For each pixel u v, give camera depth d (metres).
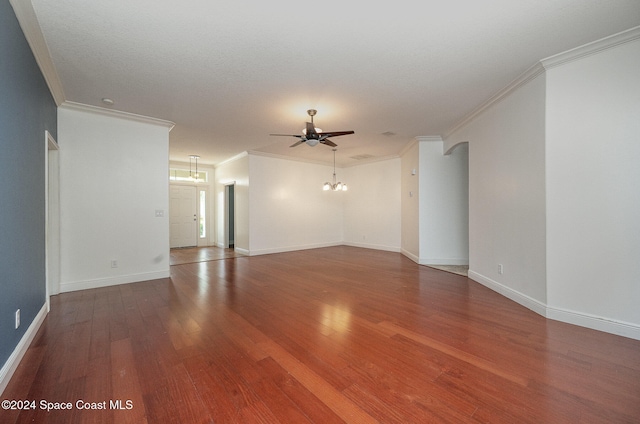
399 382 1.78
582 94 2.55
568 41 2.40
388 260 6.05
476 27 2.21
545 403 1.57
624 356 2.05
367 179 7.94
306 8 2.00
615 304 2.43
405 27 2.21
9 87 1.88
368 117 4.26
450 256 5.56
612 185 2.44
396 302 3.30
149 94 3.41
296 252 7.21
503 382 1.76
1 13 1.74
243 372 1.89
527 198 3.04
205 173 8.75
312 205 7.93
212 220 8.89
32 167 2.45
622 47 2.37
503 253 3.51
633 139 2.35
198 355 2.11
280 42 2.39
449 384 1.75
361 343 2.29
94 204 3.93
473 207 4.25
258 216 6.86
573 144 2.61
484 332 2.48
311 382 1.78
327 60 2.68
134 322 2.73
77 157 3.79
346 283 4.18
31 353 2.13
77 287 3.80
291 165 7.49
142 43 2.40
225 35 2.29
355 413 1.51
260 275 4.72
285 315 2.91
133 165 4.24
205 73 2.91
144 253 4.35
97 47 2.45
